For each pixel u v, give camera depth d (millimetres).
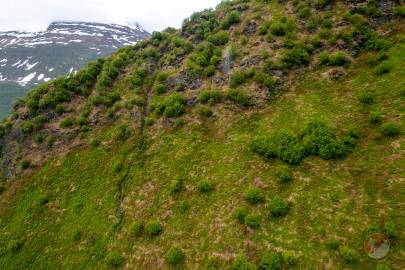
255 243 32625
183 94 55406
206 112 49938
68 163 52938
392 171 32188
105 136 55000
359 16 50000
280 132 41469
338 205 32250
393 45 44844
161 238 37594
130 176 47094
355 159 35375
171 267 34406
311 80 47594
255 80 50281
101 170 49969
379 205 30375
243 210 35406
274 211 34000
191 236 36312
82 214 44906
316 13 54344
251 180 38719
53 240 43125
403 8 47969
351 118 39469
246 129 45469
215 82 54219
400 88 38750
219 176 41062
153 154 48750
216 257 33188
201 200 39469
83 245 41094
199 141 47125
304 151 38344
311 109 43406
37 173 53125
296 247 30672
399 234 27469
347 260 27688
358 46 47875
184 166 44625
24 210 48406
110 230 41312
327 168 36031
